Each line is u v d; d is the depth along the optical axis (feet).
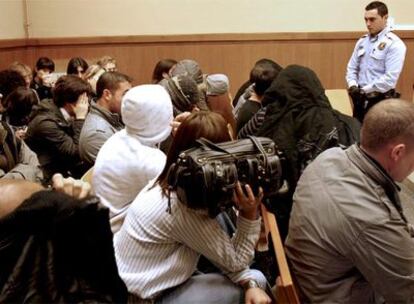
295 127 6.57
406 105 4.69
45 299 2.71
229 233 5.04
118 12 18.72
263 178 4.14
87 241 2.86
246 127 7.41
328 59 19.40
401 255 4.50
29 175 6.20
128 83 8.53
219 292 4.54
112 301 2.94
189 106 7.95
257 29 19.21
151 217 4.42
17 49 17.87
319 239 4.75
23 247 2.75
